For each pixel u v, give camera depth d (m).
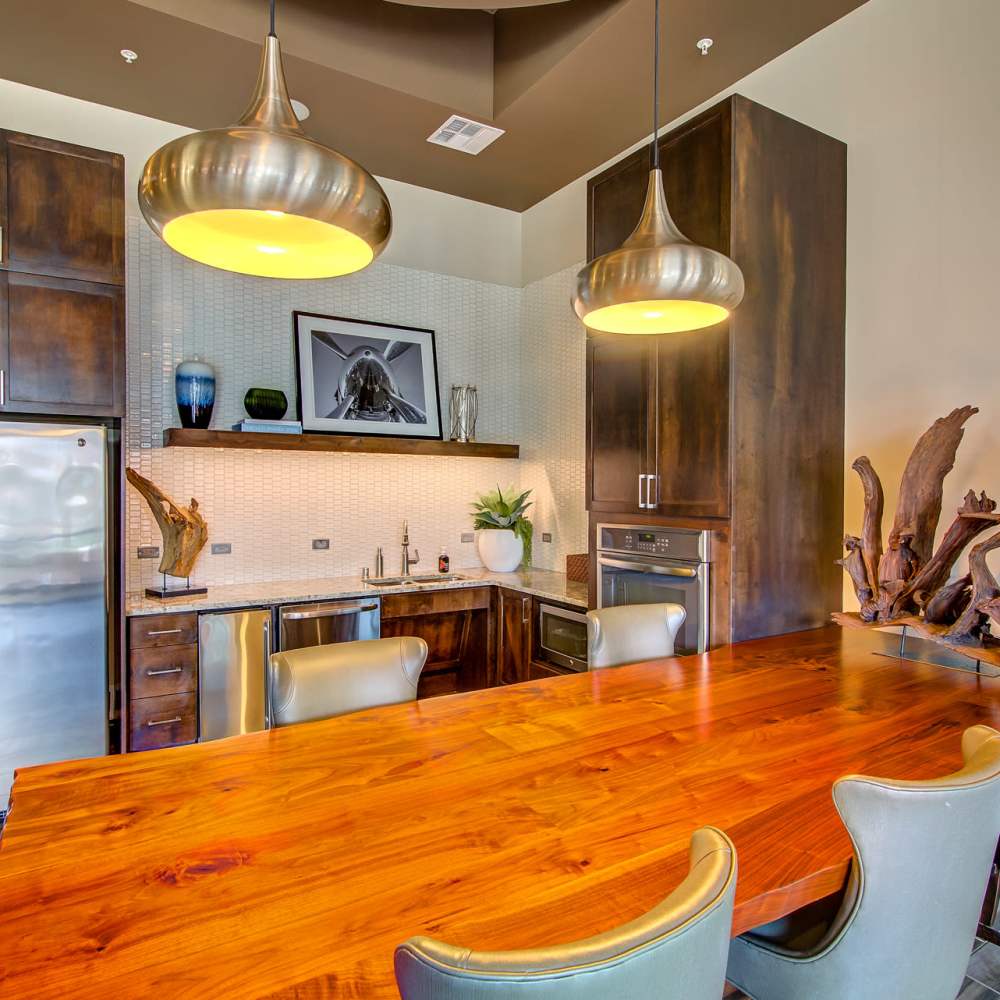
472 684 4.09
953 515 2.39
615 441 2.98
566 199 4.25
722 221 2.47
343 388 4.11
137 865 1.00
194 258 1.49
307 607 3.42
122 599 2.93
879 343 2.63
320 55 2.93
